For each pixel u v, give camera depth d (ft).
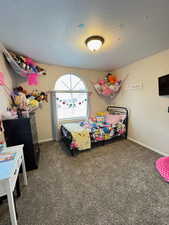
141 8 3.92
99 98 12.89
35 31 5.17
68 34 5.48
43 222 3.69
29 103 7.81
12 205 3.17
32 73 8.36
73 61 9.23
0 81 5.66
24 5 3.68
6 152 4.41
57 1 3.57
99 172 6.15
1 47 6.00
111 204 4.28
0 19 4.29
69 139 8.23
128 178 5.67
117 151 8.46
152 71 8.16
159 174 5.92
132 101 10.16
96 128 9.10
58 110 11.16
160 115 7.91
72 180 5.59
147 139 9.00
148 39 5.99
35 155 6.66
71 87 11.50
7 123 5.77
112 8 3.91
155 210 4.02
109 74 11.91
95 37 5.62
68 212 4.00
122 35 5.60
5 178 2.98
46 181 5.54
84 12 4.07
